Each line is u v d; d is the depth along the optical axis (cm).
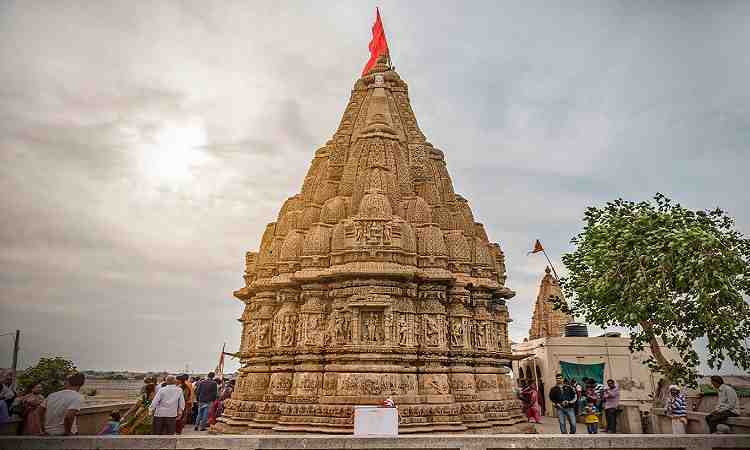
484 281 2909
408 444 1204
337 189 3088
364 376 2317
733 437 1231
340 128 3425
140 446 1162
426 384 2430
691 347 2231
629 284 2138
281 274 2773
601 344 3906
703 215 2227
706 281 1945
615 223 2308
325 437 1202
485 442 1212
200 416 2673
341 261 2595
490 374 2733
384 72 3631
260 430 2375
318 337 2533
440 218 3011
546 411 3803
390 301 2452
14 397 1652
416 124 3506
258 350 2730
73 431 1430
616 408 2356
